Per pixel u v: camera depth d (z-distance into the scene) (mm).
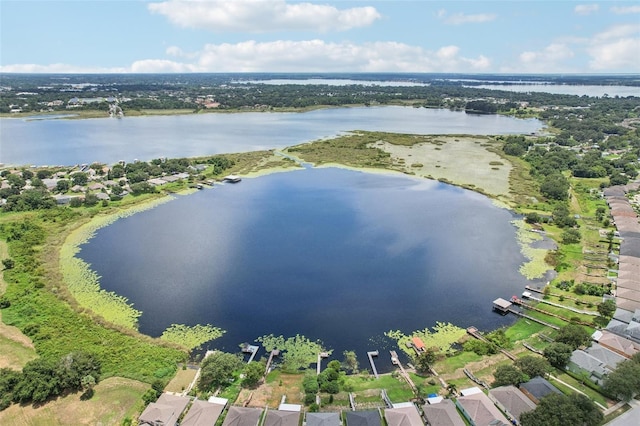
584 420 54344
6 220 131875
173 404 61312
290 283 99312
